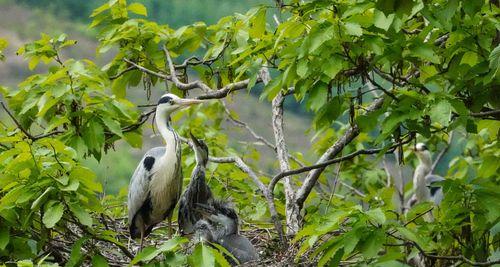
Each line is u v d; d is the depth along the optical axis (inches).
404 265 449.1
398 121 454.9
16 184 467.8
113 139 572.1
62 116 538.3
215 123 739.4
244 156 719.1
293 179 645.3
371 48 454.6
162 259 440.8
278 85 477.7
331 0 466.6
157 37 620.1
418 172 869.8
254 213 594.2
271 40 509.7
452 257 471.5
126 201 637.9
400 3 397.1
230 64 520.4
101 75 567.2
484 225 484.1
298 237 436.5
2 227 474.6
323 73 469.1
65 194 467.5
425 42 484.4
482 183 485.7
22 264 431.8
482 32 497.0
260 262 505.0
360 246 435.8
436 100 455.8
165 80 607.2
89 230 491.5
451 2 442.9
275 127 577.6
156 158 580.7
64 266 506.0
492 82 485.1
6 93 579.2
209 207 545.0
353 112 491.5
